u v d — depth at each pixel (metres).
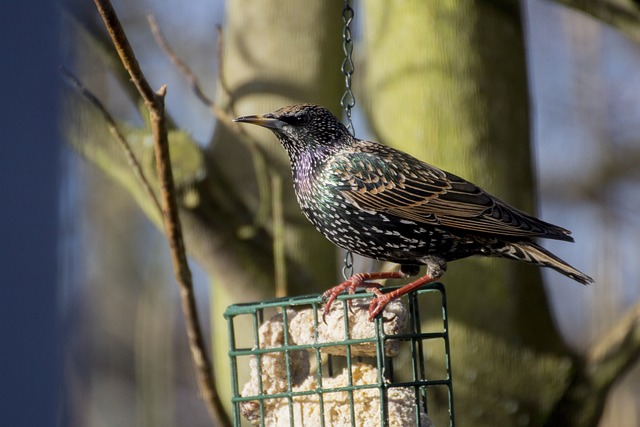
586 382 12.05
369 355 9.21
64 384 5.44
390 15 12.57
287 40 12.36
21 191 4.90
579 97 23.20
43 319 4.84
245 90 12.29
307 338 8.82
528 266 12.23
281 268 11.46
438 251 9.45
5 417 4.70
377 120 12.67
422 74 12.30
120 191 21.05
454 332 12.02
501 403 11.95
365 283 9.23
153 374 17.91
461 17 12.36
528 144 12.57
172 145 11.64
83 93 9.51
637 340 12.04
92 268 21.48
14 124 4.93
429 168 9.61
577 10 12.48
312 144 9.65
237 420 8.99
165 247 18.14
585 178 23.17
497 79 12.37
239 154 12.12
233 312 8.93
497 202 9.48
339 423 8.61
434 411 11.95
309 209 9.73
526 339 12.08
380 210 9.37
